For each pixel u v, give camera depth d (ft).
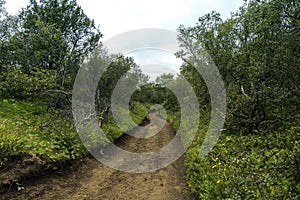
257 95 31.09
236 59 38.14
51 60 57.26
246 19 36.96
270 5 30.14
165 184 24.16
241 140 29.01
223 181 17.58
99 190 21.77
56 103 46.06
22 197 18.16
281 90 31.89
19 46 61.41
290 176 18.03
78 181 23.44
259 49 33.68
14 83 48.29
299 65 32.35
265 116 32.09
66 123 35.96
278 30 32.09
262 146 25.79
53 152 25.75
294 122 28.94
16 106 43.88
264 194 14.76
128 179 25.29
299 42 32.35
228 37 46.50
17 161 21.35
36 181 20.98
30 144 24.14
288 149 22.79
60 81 50.62
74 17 66.08
